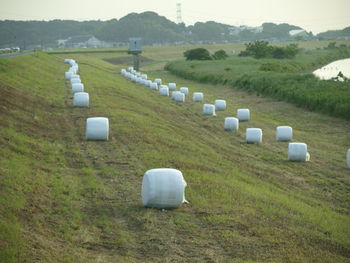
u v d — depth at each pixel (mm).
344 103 48844
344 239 16953
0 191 17281
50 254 13484
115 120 36219
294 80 69500
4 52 111812
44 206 17297
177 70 109125
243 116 45500
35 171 21297
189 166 24719
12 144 24719
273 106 56469
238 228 16594
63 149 26531
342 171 28125
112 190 20031
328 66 128125
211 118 46031
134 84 76562
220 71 96438
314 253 15172
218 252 14773
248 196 20297
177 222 16797
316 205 21406
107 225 16391
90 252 14289
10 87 42156
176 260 14156
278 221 17703
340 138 38750
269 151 32531
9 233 14000
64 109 40281
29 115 33969
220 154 30047
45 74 67000
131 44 121375
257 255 14641
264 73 81938
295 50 147000
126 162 24578
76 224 16234
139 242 15273
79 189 19844
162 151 27703
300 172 27266
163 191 17781
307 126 44000
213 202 19031
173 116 45469
